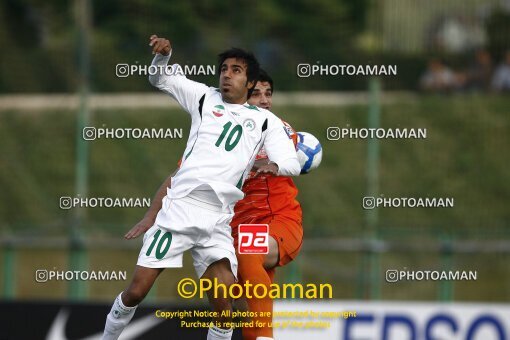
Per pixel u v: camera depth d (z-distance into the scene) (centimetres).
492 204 5397
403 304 3456
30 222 5331
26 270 4847
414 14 5550
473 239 4519
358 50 5281
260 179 2308
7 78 5638
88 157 4816
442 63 5706
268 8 5222
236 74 2094
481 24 5744
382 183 5462
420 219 5281
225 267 2088
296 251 2309
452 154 5653
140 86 5312
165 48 2073
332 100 5431
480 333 3478
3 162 5622
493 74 5784
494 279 4641
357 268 4591
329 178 5388
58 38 5628
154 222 2103
